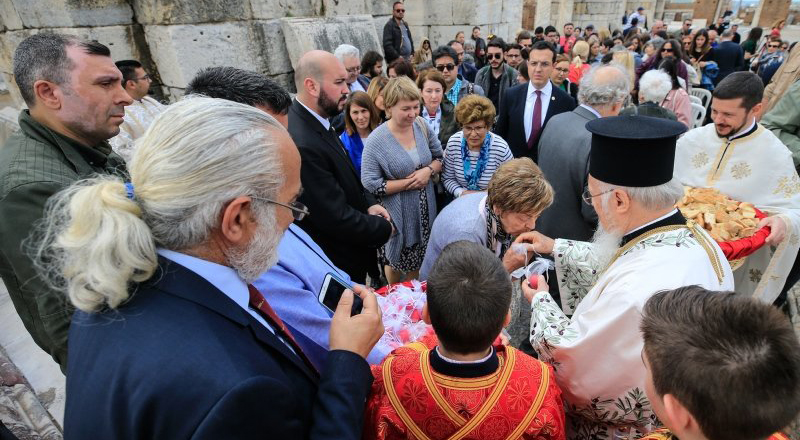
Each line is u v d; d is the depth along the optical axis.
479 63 7.27
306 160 1.95
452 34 7.77
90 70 1.36
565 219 2.34
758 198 2.08
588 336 1.14
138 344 0.64
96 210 0.64
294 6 4.34
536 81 3.40
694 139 2.28
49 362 2.37
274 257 0.80
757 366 0.58
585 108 2.32
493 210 1.63
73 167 1.35
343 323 0.95
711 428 0.63
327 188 2.00
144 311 0.67
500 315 0.89
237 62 3.95
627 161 1.18
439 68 4.36
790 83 3.56
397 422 0.95
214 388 0.61
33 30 3.57
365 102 3.00
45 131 1.34
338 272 1.37
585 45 6.88
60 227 0.69
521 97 3.54
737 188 2.12
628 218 1.26
